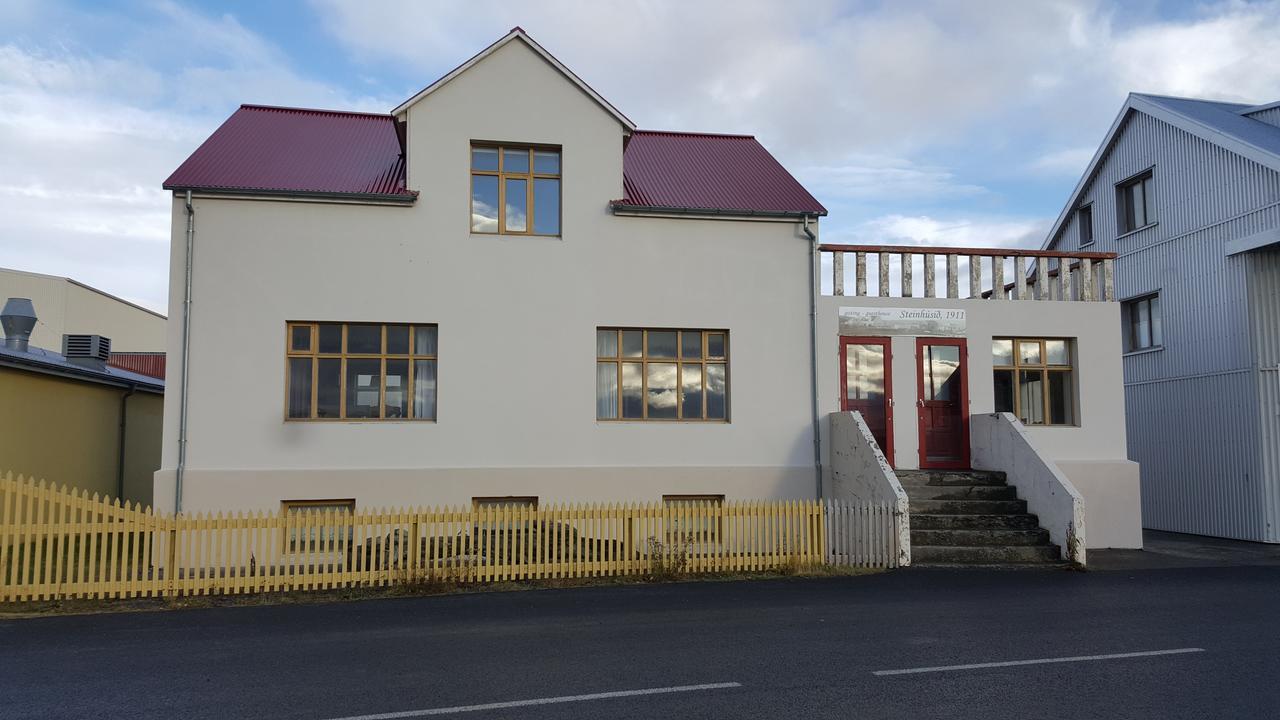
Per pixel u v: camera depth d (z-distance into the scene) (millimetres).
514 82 15641
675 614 9969
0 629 9367
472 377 14992
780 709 6387
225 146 15930
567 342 15391
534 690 6879
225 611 10320
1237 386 18703
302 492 14211
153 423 21469
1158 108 21453
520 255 15383
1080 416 17062
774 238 16328
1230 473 18828
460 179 15273
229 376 14234
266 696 6777
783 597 11062
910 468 16438
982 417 16438
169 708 6492
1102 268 17672
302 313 14547
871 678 7203
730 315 16000
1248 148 18500
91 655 8156
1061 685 7008
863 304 16594
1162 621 9539
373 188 15125
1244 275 18609
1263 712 6332
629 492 15289
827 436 16062
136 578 11102
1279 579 12539
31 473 16406
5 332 19156
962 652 8094
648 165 18078
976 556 13742
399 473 14523
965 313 16953
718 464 15703
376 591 11477
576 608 10375
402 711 6375
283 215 14633
